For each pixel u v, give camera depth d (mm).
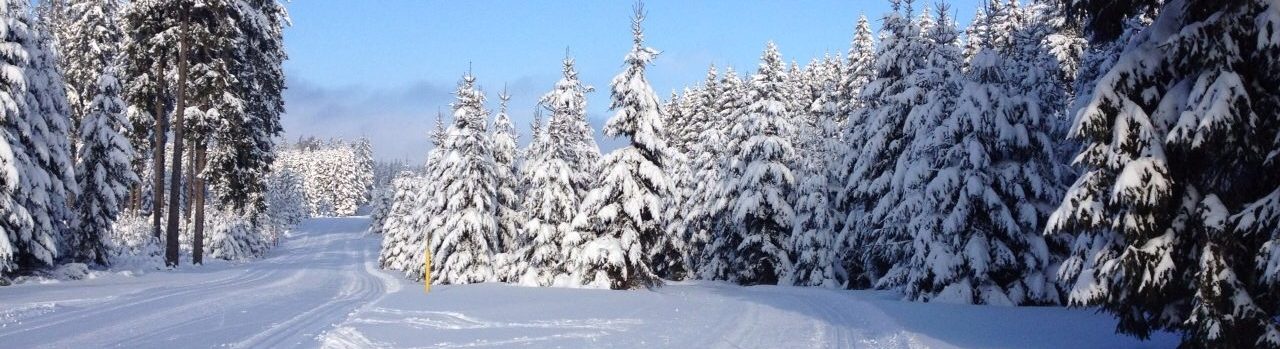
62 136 24859
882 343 12211
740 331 13547
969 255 19750
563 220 31375
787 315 16438
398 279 34656
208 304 16250
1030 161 20281
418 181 52625
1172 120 9164
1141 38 10352
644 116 29297
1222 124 8164
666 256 39656
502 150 37312
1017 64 22844
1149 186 8797
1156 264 9000
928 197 20547
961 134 20969
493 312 15852
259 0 35719
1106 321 15195
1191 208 9094
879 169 26828
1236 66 8781
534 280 29922
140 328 12094
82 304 15906
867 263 28500
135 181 29125
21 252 23109
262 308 15562
